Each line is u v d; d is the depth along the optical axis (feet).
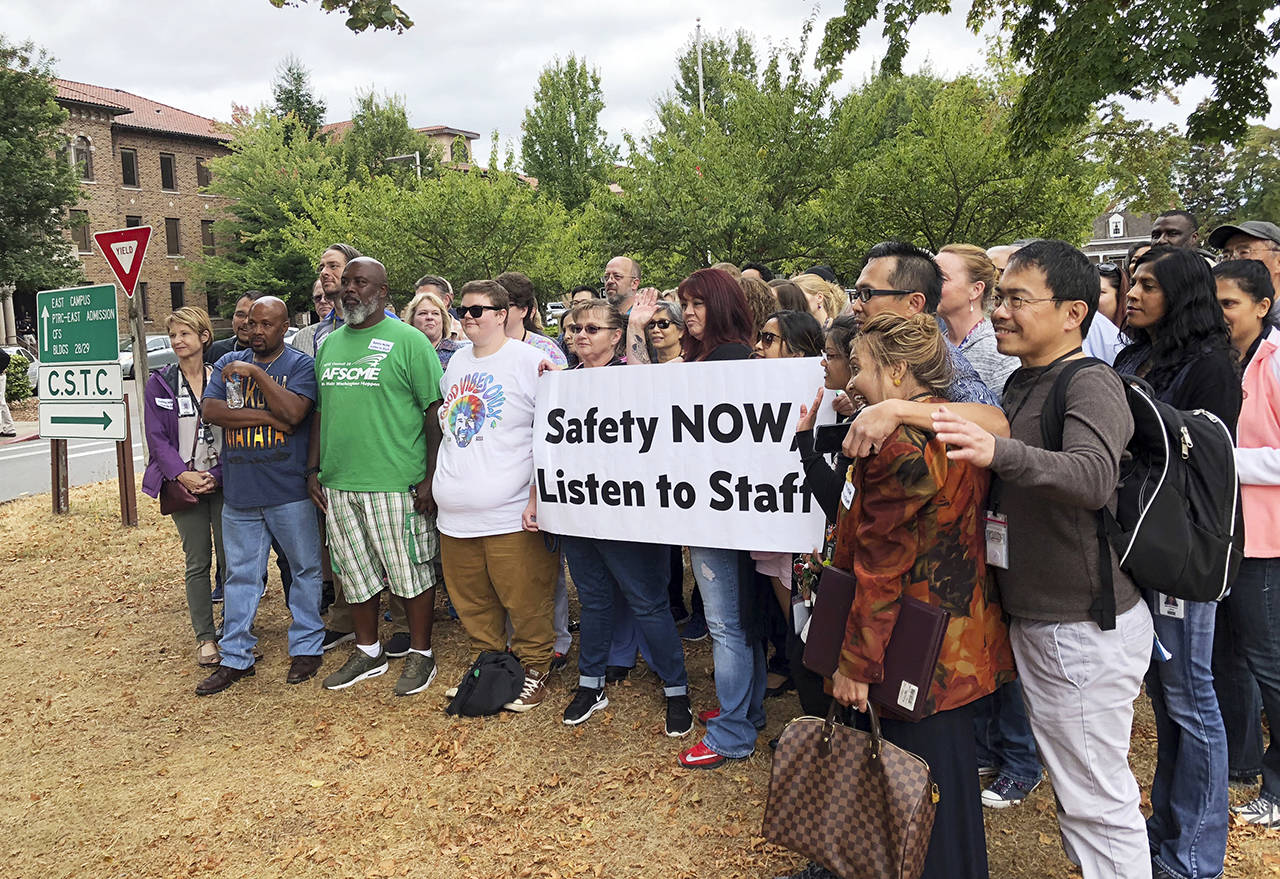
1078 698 7.54
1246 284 10.16
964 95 51.11
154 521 28.66
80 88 137.28
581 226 72.38
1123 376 7.64
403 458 14.66
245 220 128.26
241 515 15.62
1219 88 28.45
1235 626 10.04
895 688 7.51
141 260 26.68
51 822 11.82
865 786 7.66
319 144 128.77
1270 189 118.52
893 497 7.27
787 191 57.00
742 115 57.00
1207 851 8.98
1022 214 48.91
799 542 11.19
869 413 7.27
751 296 13.94
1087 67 27.37
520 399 13.64
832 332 9.96
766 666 13.53
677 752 12.52
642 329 14.74
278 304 15.28
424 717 14.15
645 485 12.19
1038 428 7.55
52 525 28.12
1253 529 9.67
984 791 11.03
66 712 15.24
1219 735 8.91
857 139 56.24
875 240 52.60
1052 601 7.52
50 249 89.97
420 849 10.73
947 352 7.99
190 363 16.08
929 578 7.55
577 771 12.20
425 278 20.18
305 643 15.83
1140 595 7.63
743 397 11.48
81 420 28.09
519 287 17.17
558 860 10.30
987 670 7.79
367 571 15.19
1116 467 6.89
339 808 11.72
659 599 12.84
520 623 14.23
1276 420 10.02
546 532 13.55
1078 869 9.66
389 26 15.21
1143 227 173.78
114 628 19.34
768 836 8.18
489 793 11.82
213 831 11.40
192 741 13.93
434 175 114.93
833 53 31.81
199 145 144.97
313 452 15.71
